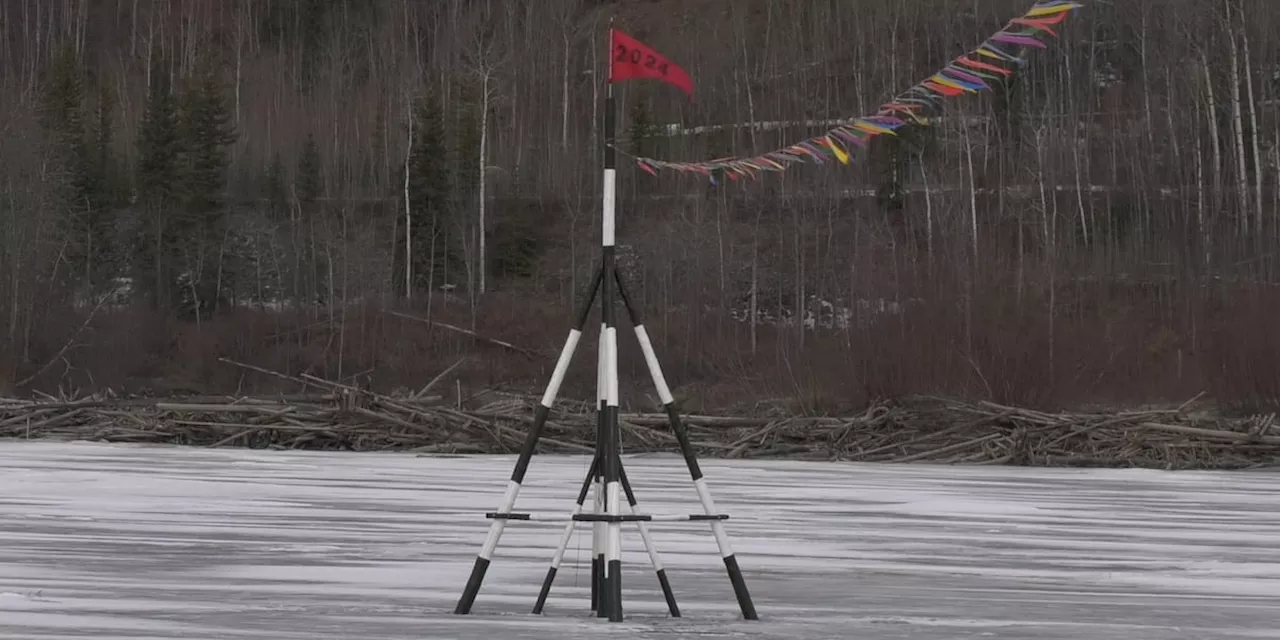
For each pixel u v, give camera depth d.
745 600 8.55
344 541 12.59
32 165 57.78
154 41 104.06
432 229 70.62
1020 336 32.97
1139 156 70.12
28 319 48.22
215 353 51.06
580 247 68.06
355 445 26.27
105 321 51.81
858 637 8.08
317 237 67.56
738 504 16.59
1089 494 18.59
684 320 53.69
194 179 68.44
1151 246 58.91
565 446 25.70
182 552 11.70
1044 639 8.16
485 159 75.69
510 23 92.19
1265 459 24.66
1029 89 75.12
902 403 30.56
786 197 66.62
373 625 8.20
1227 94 69.12
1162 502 17.53
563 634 7.87
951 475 21.94
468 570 10.84
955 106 72.06
